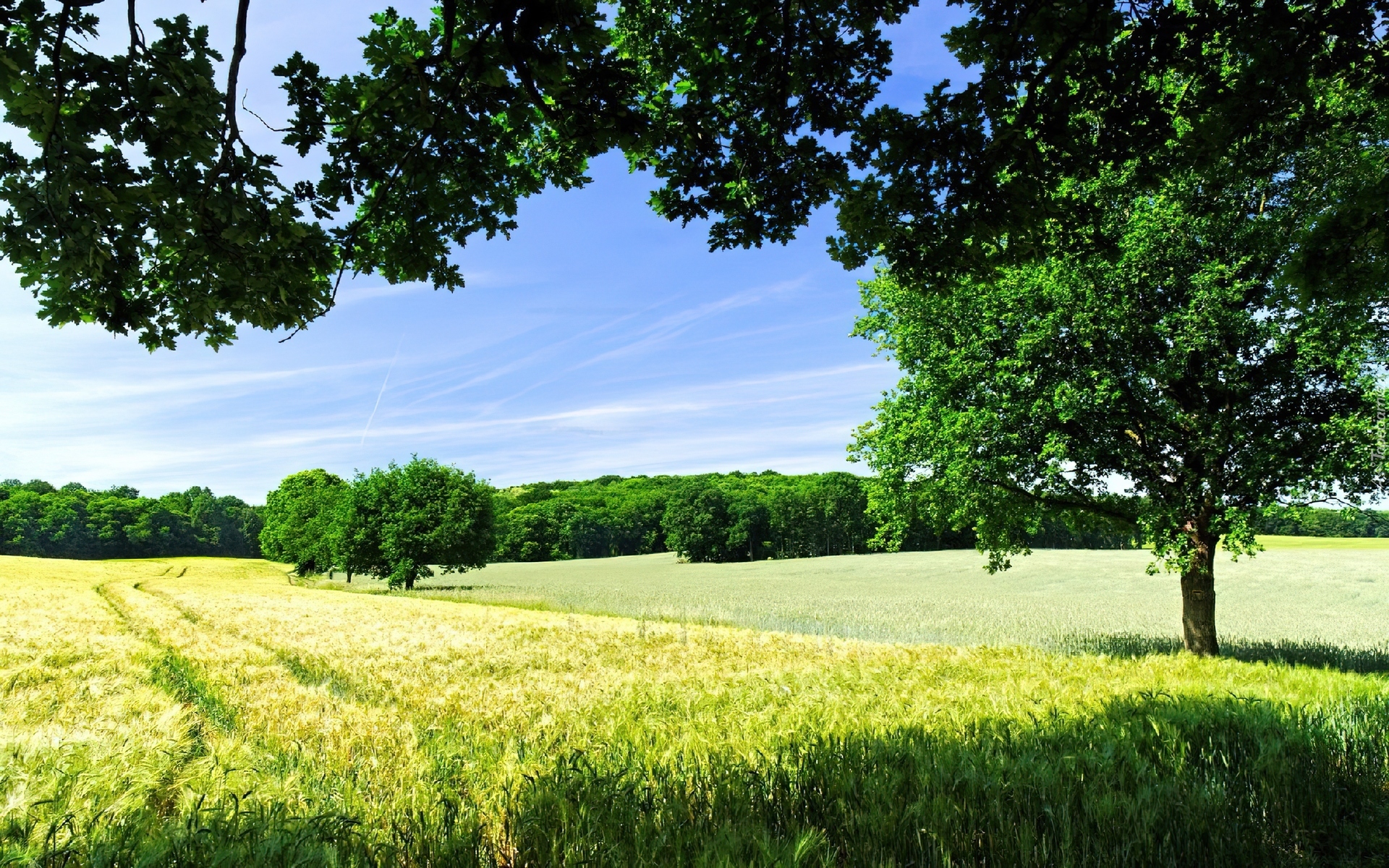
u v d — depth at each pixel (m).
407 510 48.28
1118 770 5.07
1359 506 12.22
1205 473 13.45
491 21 3.96
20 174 4.04
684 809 4.25
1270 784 5.04
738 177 5.64
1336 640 18.41
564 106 4.64
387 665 14.55
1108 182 12.27
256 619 23.88
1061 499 15.49
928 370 15.59
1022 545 16.61
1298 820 4.79
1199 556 14.32
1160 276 13.26
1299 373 12.62
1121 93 4.78
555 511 115.31
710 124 5.41
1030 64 4.90
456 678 13.12
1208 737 5.97
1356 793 5.39
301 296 4.96
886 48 4.92
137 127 4.04
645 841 3.72
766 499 104.12
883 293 16.08
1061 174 5.35
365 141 4.66
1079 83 4.93
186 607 28.62
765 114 5.30
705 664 14.39
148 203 4.30
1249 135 5.12
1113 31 4.55
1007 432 14.46
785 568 62.25
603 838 3.79
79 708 9.34
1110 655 14.33
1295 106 4.92
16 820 4.13
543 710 9.68
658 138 4.89
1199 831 4.20
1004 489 15.59
